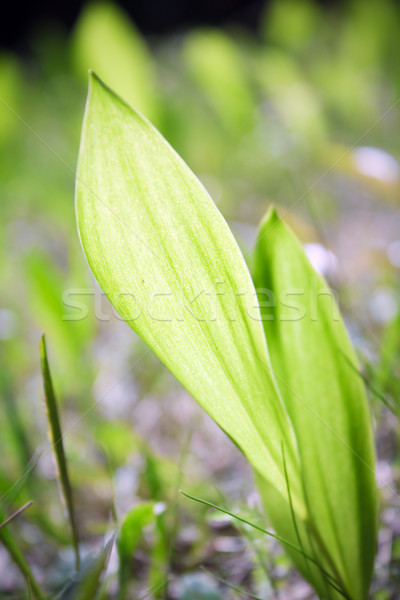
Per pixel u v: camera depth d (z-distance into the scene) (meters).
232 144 1.01
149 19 2.64
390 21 1.12
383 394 0.37
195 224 0.21
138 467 0.39
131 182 0.21
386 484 0.33
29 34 2.43
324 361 0.24
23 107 1.33
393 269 0.58
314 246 0.45
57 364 0.53
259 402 0.23
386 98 1.16
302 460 0.24
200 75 0.96
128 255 0.21
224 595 0.31
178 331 0.21
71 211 0.78
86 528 0.38
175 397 0.54
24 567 0.27
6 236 0.85
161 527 0.30
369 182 0.54
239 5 2.45
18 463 0.43
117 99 0.20
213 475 0.42
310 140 0.90
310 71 1.16
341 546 0.24
